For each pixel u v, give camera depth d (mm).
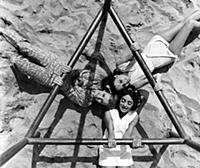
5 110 2195
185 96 2373
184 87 2391
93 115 2289
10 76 2221
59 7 2363
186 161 2318
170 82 2383
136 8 2432
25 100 2238
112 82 2193
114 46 2352
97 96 2178
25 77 2242
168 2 2490
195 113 2367
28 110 2236
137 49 2094
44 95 2266
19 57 2131
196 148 1961
